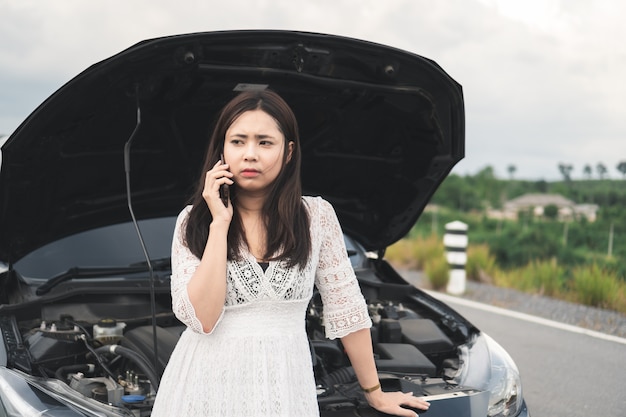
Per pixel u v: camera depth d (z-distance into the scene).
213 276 2.29
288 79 3.72
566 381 5.94
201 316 2.30
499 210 20.27
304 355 2.46
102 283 4.13
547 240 14.34
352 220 4.92
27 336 3.72
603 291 9.59
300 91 3.85
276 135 2.42
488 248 13.23
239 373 2.36
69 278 4.23
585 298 9.70
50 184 3.91
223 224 2.34
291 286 2.41
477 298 9.70
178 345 2.49
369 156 4.39
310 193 4.73
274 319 2.40
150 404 3.03
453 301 9.42
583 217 15.88
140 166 4.21
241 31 3.39
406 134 4.16
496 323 8.05
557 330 7.80
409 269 12.65
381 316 4.36
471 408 3.07
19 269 4.20
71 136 3.67
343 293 2.62
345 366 3.72
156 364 3.17
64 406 2.91
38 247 4.33
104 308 4.09
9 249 4.06
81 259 4.35
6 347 3.37
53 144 3.63
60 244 4.38
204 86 3.66
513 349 6.92
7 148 3.46
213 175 2.38
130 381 3.33
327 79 3.74
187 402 2.37
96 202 4.34
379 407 2.82
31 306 3.87
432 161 4.21
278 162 2.43
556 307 9.12
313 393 2.46
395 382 3.18
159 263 4.41
